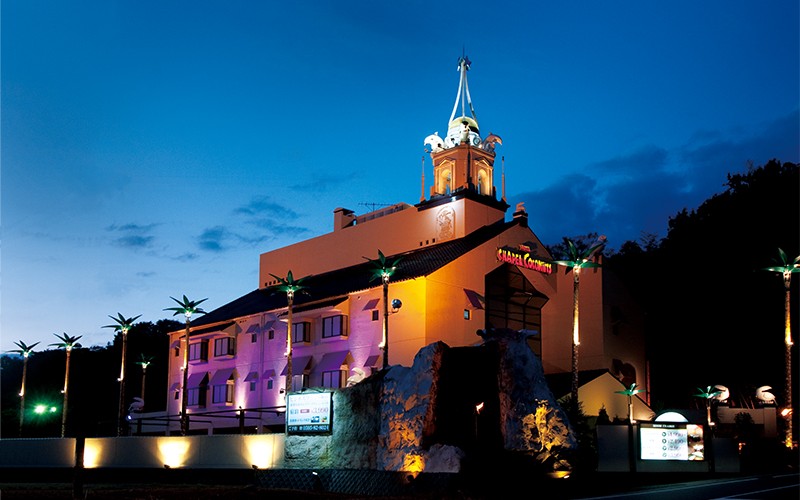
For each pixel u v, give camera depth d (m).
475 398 35.72
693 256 83.75
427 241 73.75
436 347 35.47
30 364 117.50
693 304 83.12
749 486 34.19
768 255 78.12
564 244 95.00
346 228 81.69
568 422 36.56
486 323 66.88
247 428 75.31
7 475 58.22
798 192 77.81
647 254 90.06
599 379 64.75
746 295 79.31
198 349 82.56
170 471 49.25
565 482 34.72
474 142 75.88
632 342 74.06
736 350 79.56
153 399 115.88
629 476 40.38
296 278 85.44
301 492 34.50
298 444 38.38
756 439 56.47
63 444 56.41
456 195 72.25
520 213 72.69
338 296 68.62
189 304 71.62
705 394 68.31
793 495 29.91
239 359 78.38
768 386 70.12
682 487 34.97
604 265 71.62
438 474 33.12
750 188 82.19
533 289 72.19
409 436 34.50
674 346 83.56
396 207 81.12
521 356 36.66
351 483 35.72
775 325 77.25
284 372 72.56
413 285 62.78
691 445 42.34
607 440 42.28
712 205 85.12
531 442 34.97
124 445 52.62
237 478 45.53
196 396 80.44
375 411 36.03
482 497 31.88
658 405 73.31
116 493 34.06
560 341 71.56
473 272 66.12
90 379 115.81
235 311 82.31
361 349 66.44
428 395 34.72
